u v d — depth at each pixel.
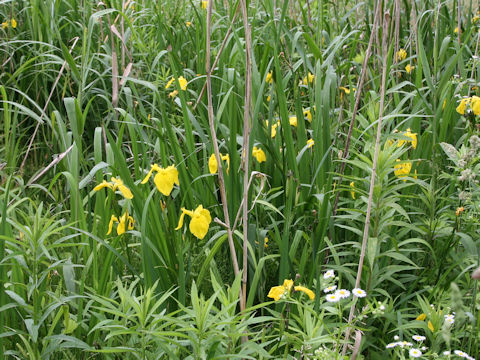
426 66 3.72
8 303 2.67
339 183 3.36
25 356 2.52
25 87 5.11
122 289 2.38
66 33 5.60
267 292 3.26
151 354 2.38
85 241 2.94
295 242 3.05
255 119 3.17
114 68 4.30
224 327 2.32
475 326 2.67
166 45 5.61
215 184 3.74
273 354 2.73
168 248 2.88
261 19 5.80
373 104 3.26
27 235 2.50
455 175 3.41
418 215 3.59
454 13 5.11
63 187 4.17
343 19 5.46
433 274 3.13
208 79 2.63
